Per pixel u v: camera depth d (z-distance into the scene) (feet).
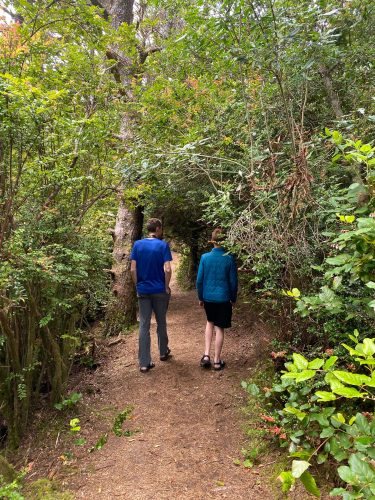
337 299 6.81
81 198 12.41
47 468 8.73
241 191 10.24
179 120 13.62
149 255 13.35
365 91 11.77
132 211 21.29
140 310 13.64
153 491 7.62
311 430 7.48
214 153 11.93
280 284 9.77
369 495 3.50
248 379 11.82
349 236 5.44
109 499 7.47
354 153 5.88
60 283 10.82
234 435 9.37
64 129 10.24
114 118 13.20
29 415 10.81
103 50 12.40
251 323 16.53
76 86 11.90
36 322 10.31
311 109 11.65
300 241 8.79
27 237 9.61
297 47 9.16
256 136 11.26
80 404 11.43
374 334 7.54
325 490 6.88
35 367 11.08
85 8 11.05
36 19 10.80
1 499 6.65
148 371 13.48
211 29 9.96
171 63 14.44
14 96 7.91
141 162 11.38
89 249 12.00
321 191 8.76
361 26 11.57
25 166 9.46
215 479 7.88
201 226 26.17
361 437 4.03
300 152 8.21
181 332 19.01
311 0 8.93
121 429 9.98
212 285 13.10
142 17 19.94
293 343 9.67
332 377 4.42
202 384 12.19
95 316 19.57
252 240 9.11
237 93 12.10
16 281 8.91
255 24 9.15
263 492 7.32
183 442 9.26
